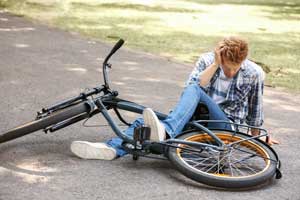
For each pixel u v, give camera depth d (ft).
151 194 13.37
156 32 39.52
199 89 15.30
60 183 13.73
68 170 14.48
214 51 15.37
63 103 15.21
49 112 14.98
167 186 13.82
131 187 13.69
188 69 28.45
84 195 13.16
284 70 29.99
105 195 13.21
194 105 15.02
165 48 33.71
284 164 15.97
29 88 22.63
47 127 14.93
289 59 33.04
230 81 15.67
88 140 16.85
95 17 44.86
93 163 14.98
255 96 15.89
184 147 14.33
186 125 15.16
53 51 30.35
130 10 50.96
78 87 23.31
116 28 39.91
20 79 23.95
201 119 15.48
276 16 54.13
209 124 15.48
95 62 28.27
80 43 33.17
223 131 14.93
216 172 14.33
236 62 14.94
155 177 14.32
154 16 48.08
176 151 14.14
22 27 37.60
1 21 39.55
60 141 16.58
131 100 21.91
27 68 26.08
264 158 14.35
